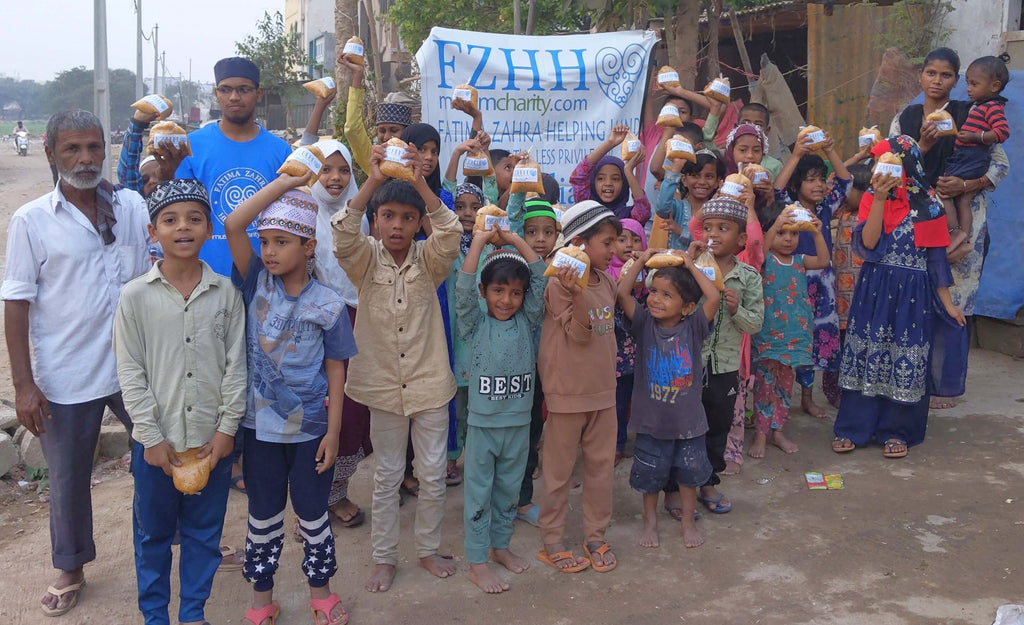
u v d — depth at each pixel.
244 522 4.32
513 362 3.59
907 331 4.83
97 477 5.01
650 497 4.00
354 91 4.73
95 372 3.47
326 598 3.42
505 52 5.91
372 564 3.88
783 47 11.69
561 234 4.14
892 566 3.70
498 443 3.63
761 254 4.60
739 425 4.77
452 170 4.70
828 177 5.73
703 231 4.33
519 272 3.58
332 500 4.18
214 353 3.13
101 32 10.50
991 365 6.64
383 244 3.62
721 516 4.26
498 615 3.44
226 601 3.61
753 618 3.36
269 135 4.41
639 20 7.62
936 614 3.33
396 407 3.56
